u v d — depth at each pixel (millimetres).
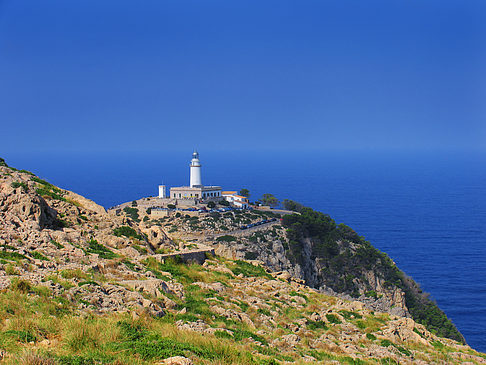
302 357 49156
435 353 60875
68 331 39094
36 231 62000
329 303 73188
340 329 62156
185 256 78625
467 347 68000
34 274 49438
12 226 61406
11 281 45969
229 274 77812
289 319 61156
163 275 65688
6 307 41344
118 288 52000
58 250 59781
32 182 82250
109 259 63281
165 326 45031
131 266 63969
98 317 44250
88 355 35719
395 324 67062
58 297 45750
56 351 36188
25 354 33375
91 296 47969
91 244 68812
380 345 58906
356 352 54969
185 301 57625
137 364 35156
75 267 55562
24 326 38625
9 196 65750
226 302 60719
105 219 78875
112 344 38656
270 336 53312
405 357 56750
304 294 75062
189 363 36031
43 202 69625
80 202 83562
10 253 53906
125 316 45469
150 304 50656
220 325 51812
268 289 73062
